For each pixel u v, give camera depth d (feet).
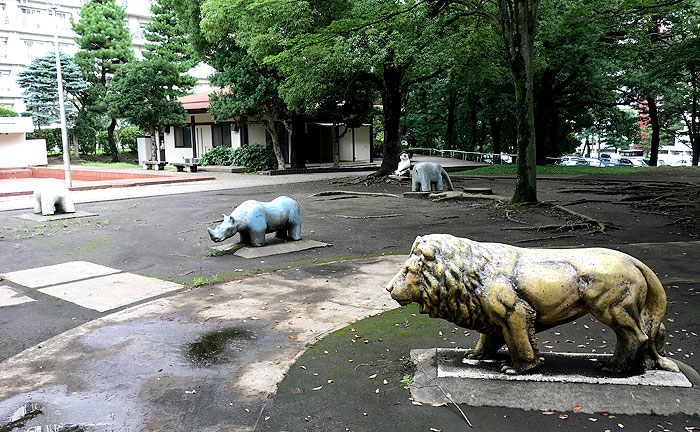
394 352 16.29
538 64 77.00
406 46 62.44
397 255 30.27
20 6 167.84
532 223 41.45
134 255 31.86
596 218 42.98
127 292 23.95
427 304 13.02
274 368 15.42
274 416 12.80
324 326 18.75
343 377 14.71
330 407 13.15
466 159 128.57
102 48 133.18
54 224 43.11
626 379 12.82
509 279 12.80
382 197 60.23
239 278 25.59
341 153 123.85
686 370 13.91
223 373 15.19
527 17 46.14
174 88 148.36
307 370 15.21
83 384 14.70
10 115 145.79
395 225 41.34
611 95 102.73
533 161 48.96
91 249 33.71
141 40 192.34
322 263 28.50
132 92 107.65
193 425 12.51
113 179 92.68
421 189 59.41
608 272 12.35
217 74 90.79
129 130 164.04
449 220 43.45
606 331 17.58
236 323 19.24
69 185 72.02
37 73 127.54
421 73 75.41
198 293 23.15
